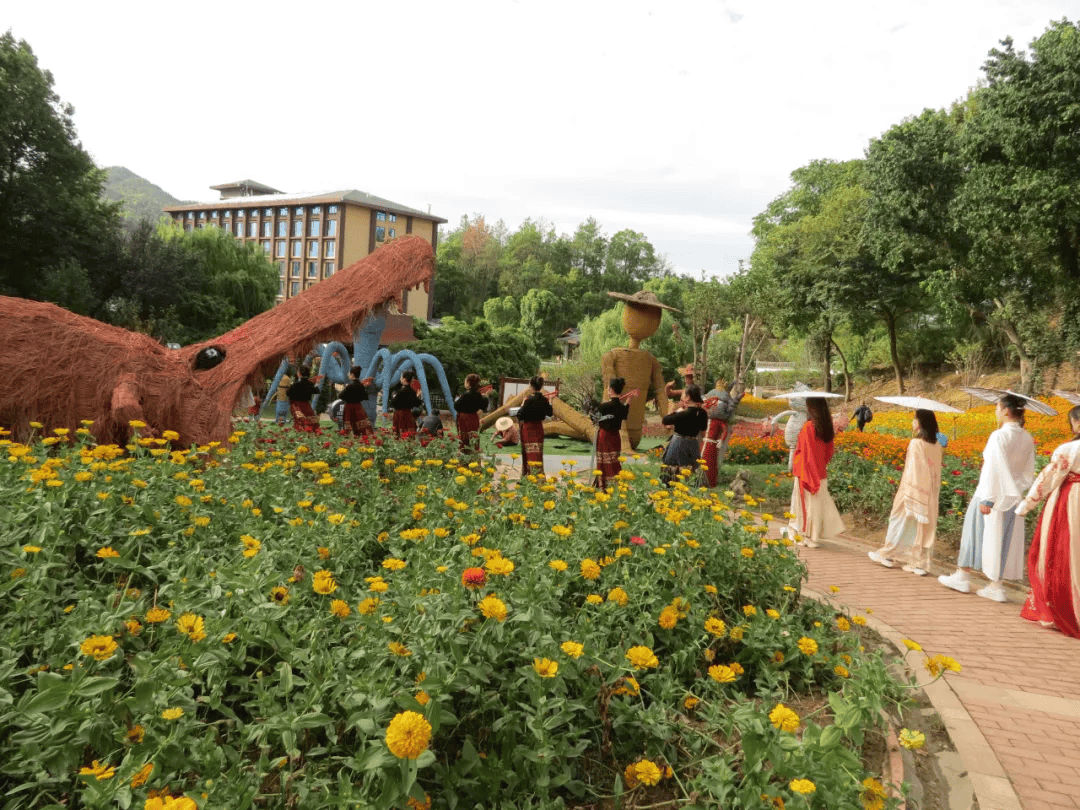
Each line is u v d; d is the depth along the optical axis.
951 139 26.89
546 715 2.56
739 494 9.87
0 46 26.81
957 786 3.03
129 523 3.79
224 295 35.94
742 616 3.94
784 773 2.25
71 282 26.98
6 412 7.23
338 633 2.74
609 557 3.99
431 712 2.14
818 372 50.91
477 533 3.96
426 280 9.16
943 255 27.81
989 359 38.78
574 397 25.55
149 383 7.67
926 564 6.64
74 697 2.01
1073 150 19.22
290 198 77.69
